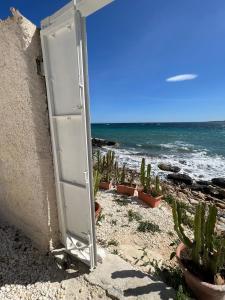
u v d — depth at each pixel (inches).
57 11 80.4
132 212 177.6
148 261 112.3
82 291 88.4
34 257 105.5
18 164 108.0
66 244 105.0
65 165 98.1
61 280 93.5
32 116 91.7
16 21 84.5
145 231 150.7
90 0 68.9
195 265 96.7
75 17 74.0
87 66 80.4
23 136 99.5
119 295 85.6
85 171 87.2
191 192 309.9
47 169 99.3
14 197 119.3
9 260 102.3
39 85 91.7
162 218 173.0
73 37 78.6
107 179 235.0
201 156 647.8
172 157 625.0
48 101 92.4
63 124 93.0
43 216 102.0
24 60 87.2
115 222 159.3
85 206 94.3
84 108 82.0
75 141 90.6
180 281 97.0
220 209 247.3
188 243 101.5
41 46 89.6
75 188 96.0
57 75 88.6
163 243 139.2
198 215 92.0
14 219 125.8
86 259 100.2
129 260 112.5
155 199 190.2
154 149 799.1
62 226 106.3
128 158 585.3
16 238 117.6
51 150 100.0
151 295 86.3
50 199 102.5
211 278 90.2
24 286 89.9
